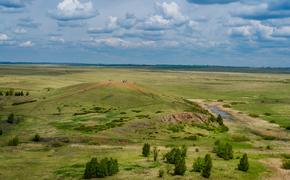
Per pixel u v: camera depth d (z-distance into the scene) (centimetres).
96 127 9769
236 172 5300
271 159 6419
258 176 5238
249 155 6731
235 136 9838
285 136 10356
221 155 6334
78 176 5041
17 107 13638
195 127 10575
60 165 5706
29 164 5797
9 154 6644
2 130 9919
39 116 11894
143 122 10156
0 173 5234
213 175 5091
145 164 5656
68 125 10194
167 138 9006
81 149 7150
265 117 14138
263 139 9675
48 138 8550
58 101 14138
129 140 8500
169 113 11162
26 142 8162
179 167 5081
